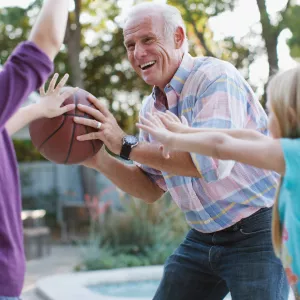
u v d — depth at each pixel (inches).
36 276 318.0
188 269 114.3
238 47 576.7
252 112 107.6
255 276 103.3
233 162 97.2
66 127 99.4
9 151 73.1
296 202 76.4
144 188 122.3
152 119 87.3
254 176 105.0
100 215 360.2
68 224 484.7
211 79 104.0
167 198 363.3
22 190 623.2
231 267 106.4
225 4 545.6
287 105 79.2
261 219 105.7
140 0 598.9
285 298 104.3
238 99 103.2
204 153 77.7
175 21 109.6
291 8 500.4
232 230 106.8
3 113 63.9
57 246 447.2
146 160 100.2
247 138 79.5
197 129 82.7
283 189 81.1
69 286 248.1
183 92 108.8
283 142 75.4
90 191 560.7
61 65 649.6
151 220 345.7
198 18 556.1
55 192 614.9
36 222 414.9
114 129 101.7
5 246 69.6
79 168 577.0
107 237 340.8
